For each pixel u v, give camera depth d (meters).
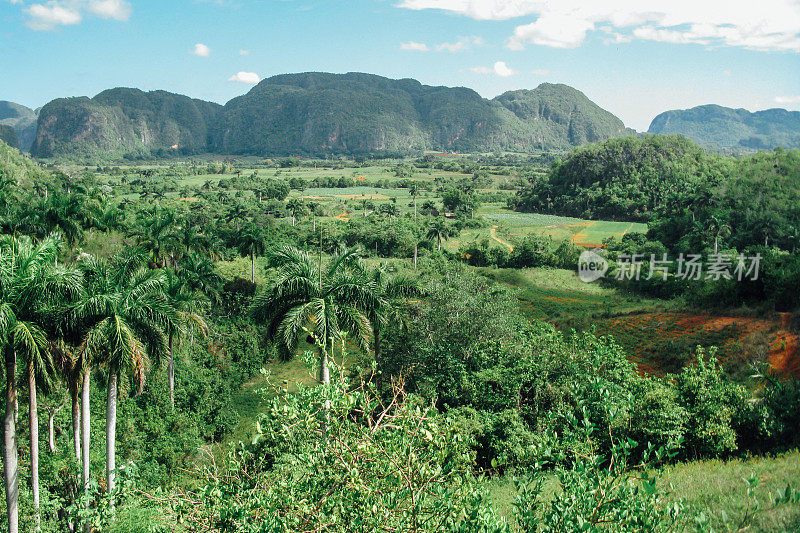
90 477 15.15
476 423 13.66
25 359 12.48
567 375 14.48
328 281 17.33
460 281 20.39
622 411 11.70
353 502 5.05
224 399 23.20
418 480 5.13
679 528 4.97
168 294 20.80
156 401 20.19
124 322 13.77
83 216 39.81
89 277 15.52
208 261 31.31
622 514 4.48
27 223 36.31
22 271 12.55
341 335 6.20
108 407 14.69
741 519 6.03
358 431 5.48
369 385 6.29
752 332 21.95
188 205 99.62
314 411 5.45
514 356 15.90
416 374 17.66
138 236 37.69
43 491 14.73
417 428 5.50
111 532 10.38
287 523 5.00
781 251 35.97
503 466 13.35
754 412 12.47
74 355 13.35
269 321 17.39
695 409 12.71
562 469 5.11
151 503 11.05
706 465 10.84
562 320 33.50
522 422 13.99
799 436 11.69
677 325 26.34
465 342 18.06
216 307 33.84
